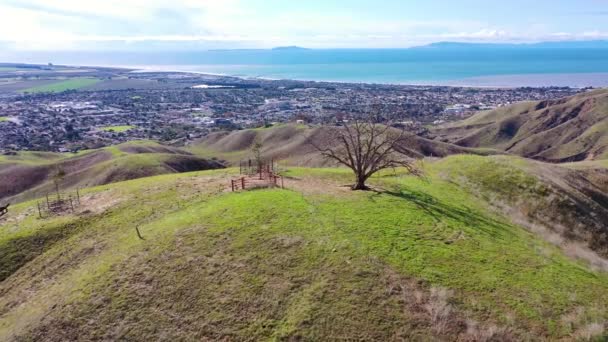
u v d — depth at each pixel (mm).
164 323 16453
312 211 24562
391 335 15320
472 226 24578
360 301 16734
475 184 34156
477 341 15062
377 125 43688
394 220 23719
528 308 16812
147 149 102000
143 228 25422
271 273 18641
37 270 23781
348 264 18891
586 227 28734
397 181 34062
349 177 35938
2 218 31688
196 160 87812
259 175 36062
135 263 20109
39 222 29469
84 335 16266
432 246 21047
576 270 21203
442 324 15664
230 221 23391
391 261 19281
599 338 15414
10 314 20141
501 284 18328
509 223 27375
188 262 19703
